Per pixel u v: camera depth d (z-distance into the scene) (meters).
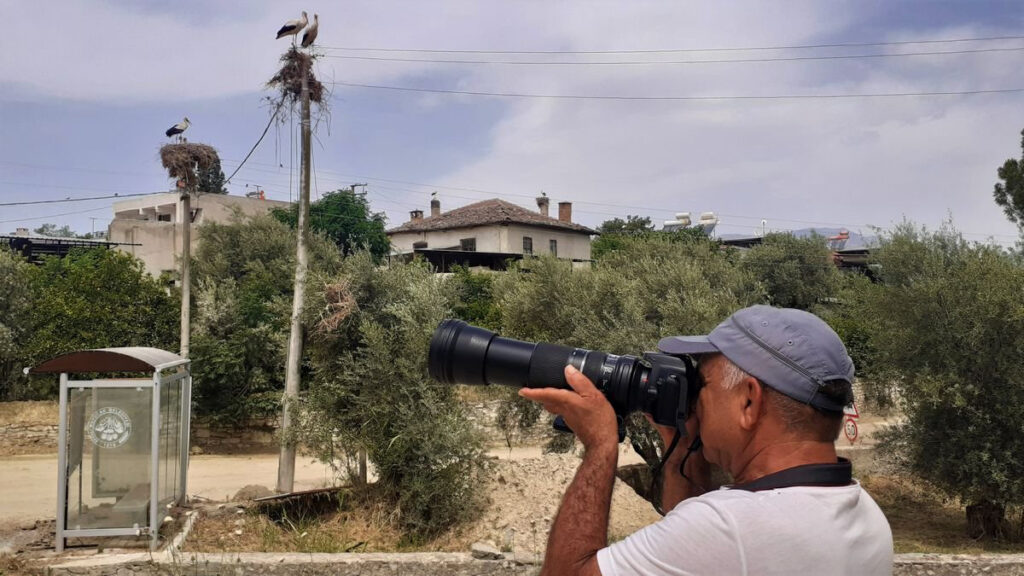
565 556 1.45
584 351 1.75
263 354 18.80
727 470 1.55
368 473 11.50
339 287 10.42
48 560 7.05
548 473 10.21
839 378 1.40
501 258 38.25
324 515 9.70
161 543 7.71
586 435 1.57
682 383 1.58
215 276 27.52
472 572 6.22
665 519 1.40
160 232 37.53
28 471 15.34
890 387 12.77
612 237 44.62
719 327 1.57
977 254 12.05
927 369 11.24
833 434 1.42
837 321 20.83
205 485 14.58
